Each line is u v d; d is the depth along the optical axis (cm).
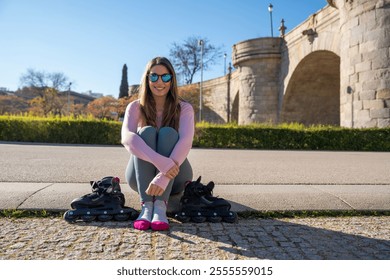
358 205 339
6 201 319
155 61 309
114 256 212
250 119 2752
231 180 504
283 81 2573
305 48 2164
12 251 216
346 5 1483
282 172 606
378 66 1333
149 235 253
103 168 617
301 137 1441
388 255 221
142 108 309
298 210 324
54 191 355
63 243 232
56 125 1538
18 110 5672
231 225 284
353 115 1441
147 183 279
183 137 289
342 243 243
